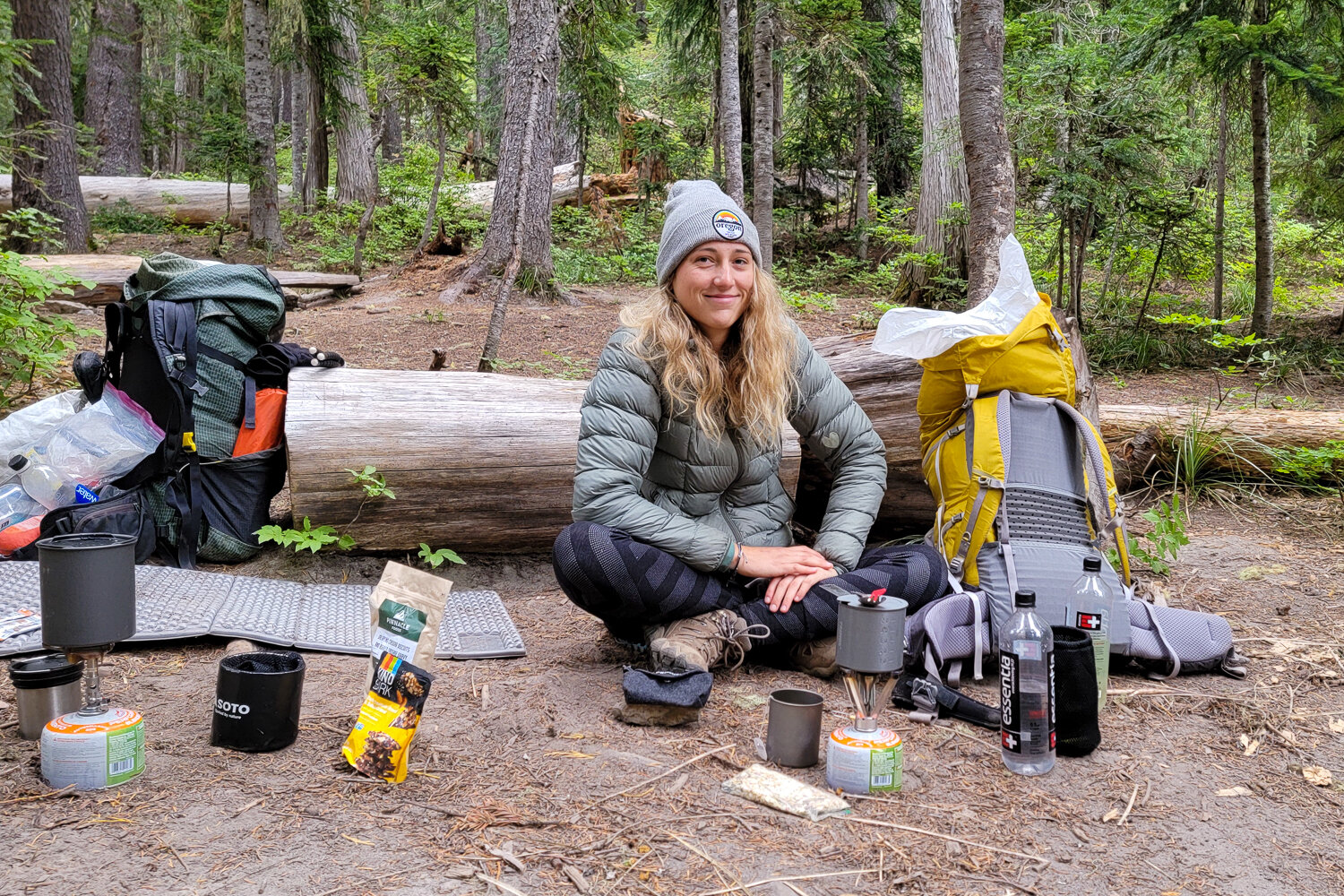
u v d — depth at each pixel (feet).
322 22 51.42
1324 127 30.86
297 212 55.26
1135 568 12.76
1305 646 10.23
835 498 9.93
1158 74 27.73
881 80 45.34
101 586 6.68
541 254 33.22
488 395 12.73
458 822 6.39
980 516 9.69
